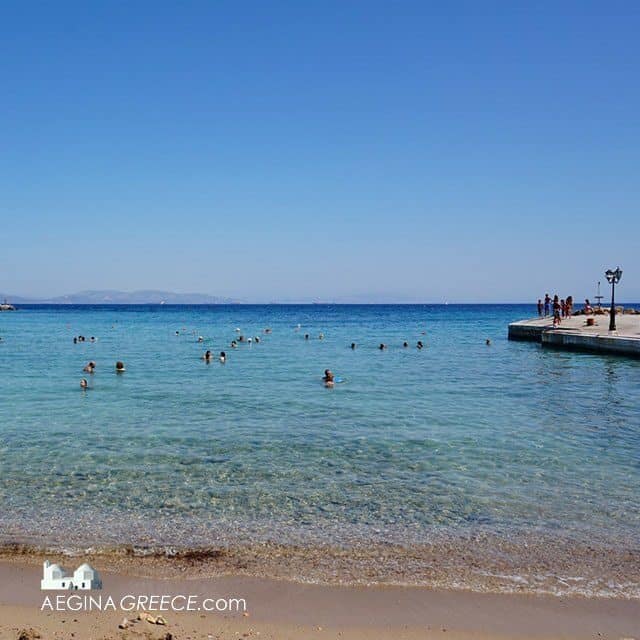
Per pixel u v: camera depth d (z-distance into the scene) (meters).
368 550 7.81
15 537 8.15
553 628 6.11
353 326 82.50
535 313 152.38
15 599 6.60
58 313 160.50
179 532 8.34
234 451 12.58
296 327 80.38
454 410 17.45
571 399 19.55
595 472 11.12
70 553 7.71
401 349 41.81
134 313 160.62
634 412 17.19
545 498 9.70
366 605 6.50
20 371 27.97
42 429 14.77
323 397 19.92
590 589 6.87
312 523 8.66
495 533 8.34
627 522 8.73
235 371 28.02
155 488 10.15
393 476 10.85
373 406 18.14
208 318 118.06
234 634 5.94
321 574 7.18
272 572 7.22
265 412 17.09
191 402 18.89
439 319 113.00
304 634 5.96
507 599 6.64
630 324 44.59
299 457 12.10
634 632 6.05
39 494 9.84
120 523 8.64
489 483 10.48
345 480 10.61
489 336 58.47
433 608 6.46
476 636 5.98
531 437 13.91
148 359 34.28
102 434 14.19
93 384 23.36
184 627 6.06
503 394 20.66
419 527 8.53
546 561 7.52
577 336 37.75
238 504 9.40
